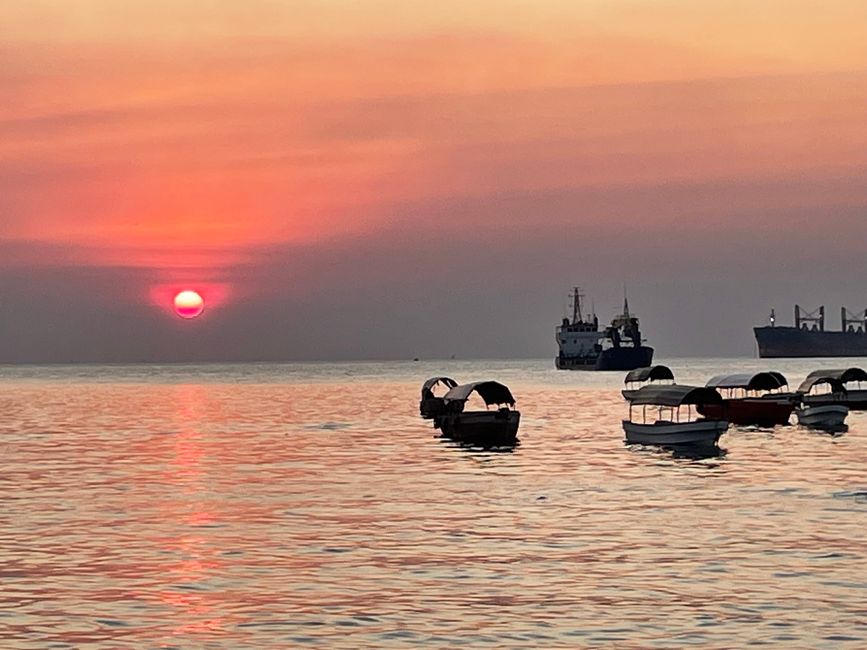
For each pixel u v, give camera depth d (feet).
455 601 138.62
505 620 129.70
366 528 193.77
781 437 394.93
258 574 155.33
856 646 118.32
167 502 231.50
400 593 143.02
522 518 203.82
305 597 141.38
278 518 207.00
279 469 297.74
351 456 334.85
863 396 511.40
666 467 294.66
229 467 303.89
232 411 609.83
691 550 169.37
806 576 150.00
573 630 125.29
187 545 178.60
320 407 645.51
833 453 333.01
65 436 428.15
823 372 480.23
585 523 197.16
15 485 264.11
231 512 215.72
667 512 210.38
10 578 153.99
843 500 225.76
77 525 200.54
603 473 281.33
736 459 315.78
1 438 418.72
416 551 171.12
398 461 318.04
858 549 168.25
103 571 158.30
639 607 134.51
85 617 132.98
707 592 141.59
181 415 573.33
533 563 160.76
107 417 559.79
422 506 221.66
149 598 141.90
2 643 122.62
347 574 154.61
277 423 499.10
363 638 123.44
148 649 120.16
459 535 185.26
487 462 312.91
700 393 348.18
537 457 327.26
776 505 218.79
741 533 184.24
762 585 144.97
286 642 122.21
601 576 151.43
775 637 121.49
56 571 158.51
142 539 184.75
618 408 604.90
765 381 455.22
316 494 242.78
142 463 317.22
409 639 122.83
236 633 125.70
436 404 520.83
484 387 400.88
